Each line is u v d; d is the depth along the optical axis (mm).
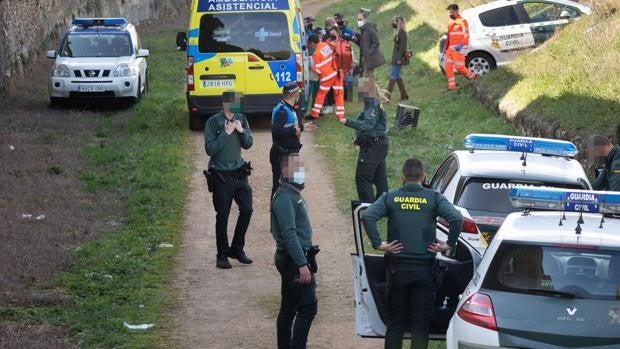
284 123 18688
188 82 31016
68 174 25297
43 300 15523
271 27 30781
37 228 19812
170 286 16969
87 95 34875
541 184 15883
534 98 27828
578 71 28312
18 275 16656
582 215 11672
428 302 12047
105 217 21516
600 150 15727
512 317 10648
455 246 12516
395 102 35969
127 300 16047
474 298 10922
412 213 12016
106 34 37094
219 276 17578
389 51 50844
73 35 36938
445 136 29219
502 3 37188
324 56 32344
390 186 23562
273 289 16859
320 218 21703
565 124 23984
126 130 31500
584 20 33625
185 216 21891
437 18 51625
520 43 36656
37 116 33094
